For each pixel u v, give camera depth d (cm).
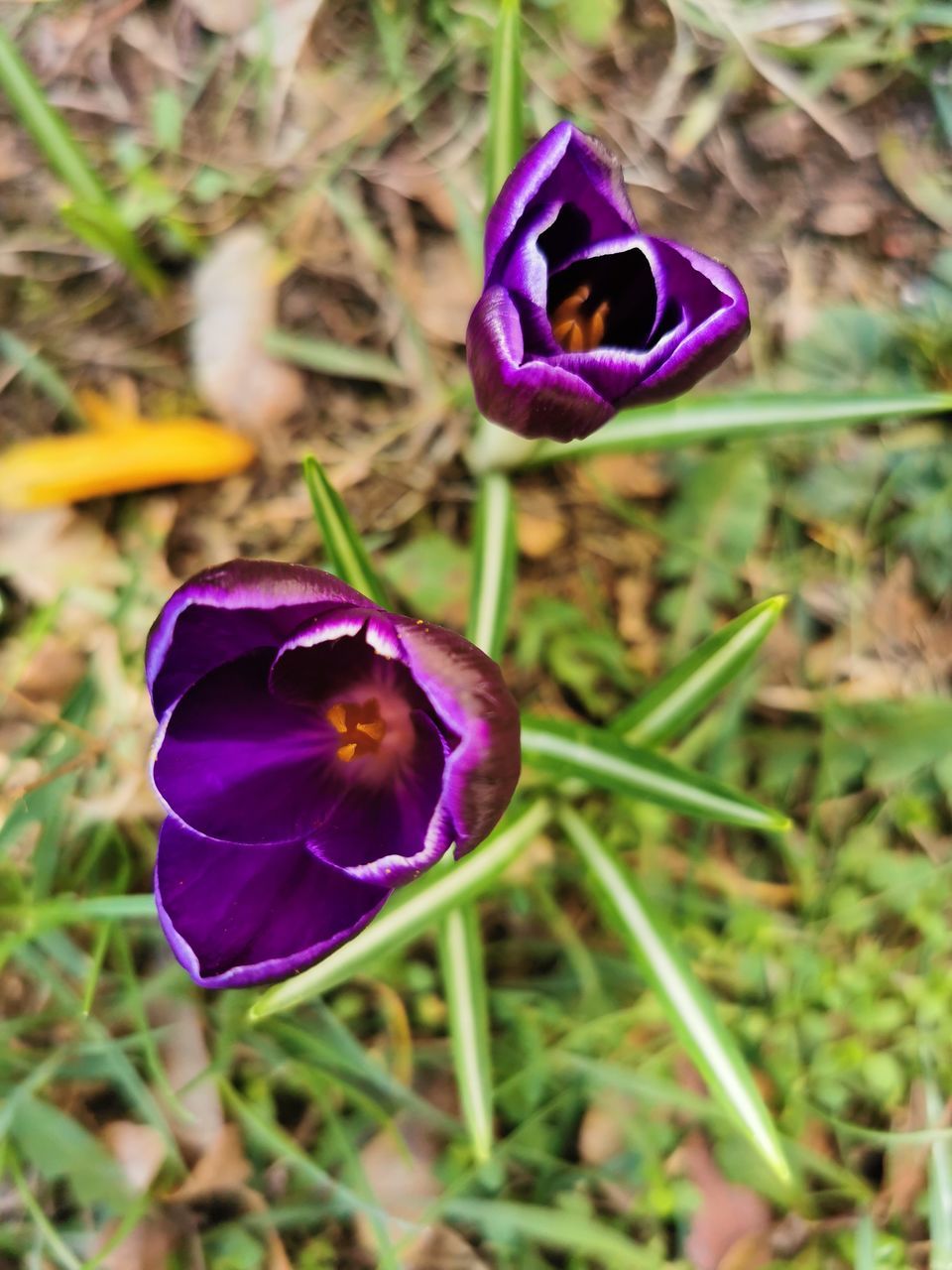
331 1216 22
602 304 16
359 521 23
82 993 21
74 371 23
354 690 15
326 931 14
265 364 23
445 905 18
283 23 24
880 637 24
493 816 13
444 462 23
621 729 18
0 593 22
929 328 24
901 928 23
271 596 13
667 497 23
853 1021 22
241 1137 21
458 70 24
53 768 21
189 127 24
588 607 23
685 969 18
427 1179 21
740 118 25
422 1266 21
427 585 22
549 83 24
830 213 25
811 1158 21
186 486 22
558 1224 21
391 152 24
